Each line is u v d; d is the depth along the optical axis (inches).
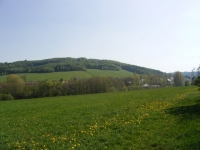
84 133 597.0
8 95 3339.1
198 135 477.1
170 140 465.4
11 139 590.9
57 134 622.5
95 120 788.0
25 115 1149.1
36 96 3592.5
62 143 516.4
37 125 795.4
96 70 6363.2
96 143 493.7
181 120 629.6
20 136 622.5
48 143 525.3
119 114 874.8
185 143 438.6
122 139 504.4
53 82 3774.6
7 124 869.2
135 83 4709.6
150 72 7150.6
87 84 3922.2
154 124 621.6
